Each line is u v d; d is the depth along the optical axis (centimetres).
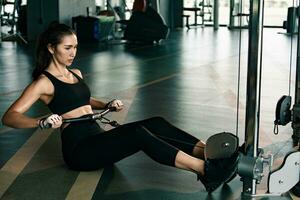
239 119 455
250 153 255
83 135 299
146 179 302
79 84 309
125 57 926
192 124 438
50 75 298
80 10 1303
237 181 298
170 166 295
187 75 715
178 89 605
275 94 577
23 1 1298
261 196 265
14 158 340
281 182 267
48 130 407
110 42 1205
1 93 565
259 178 257
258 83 246
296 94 346
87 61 859
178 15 1788
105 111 306
